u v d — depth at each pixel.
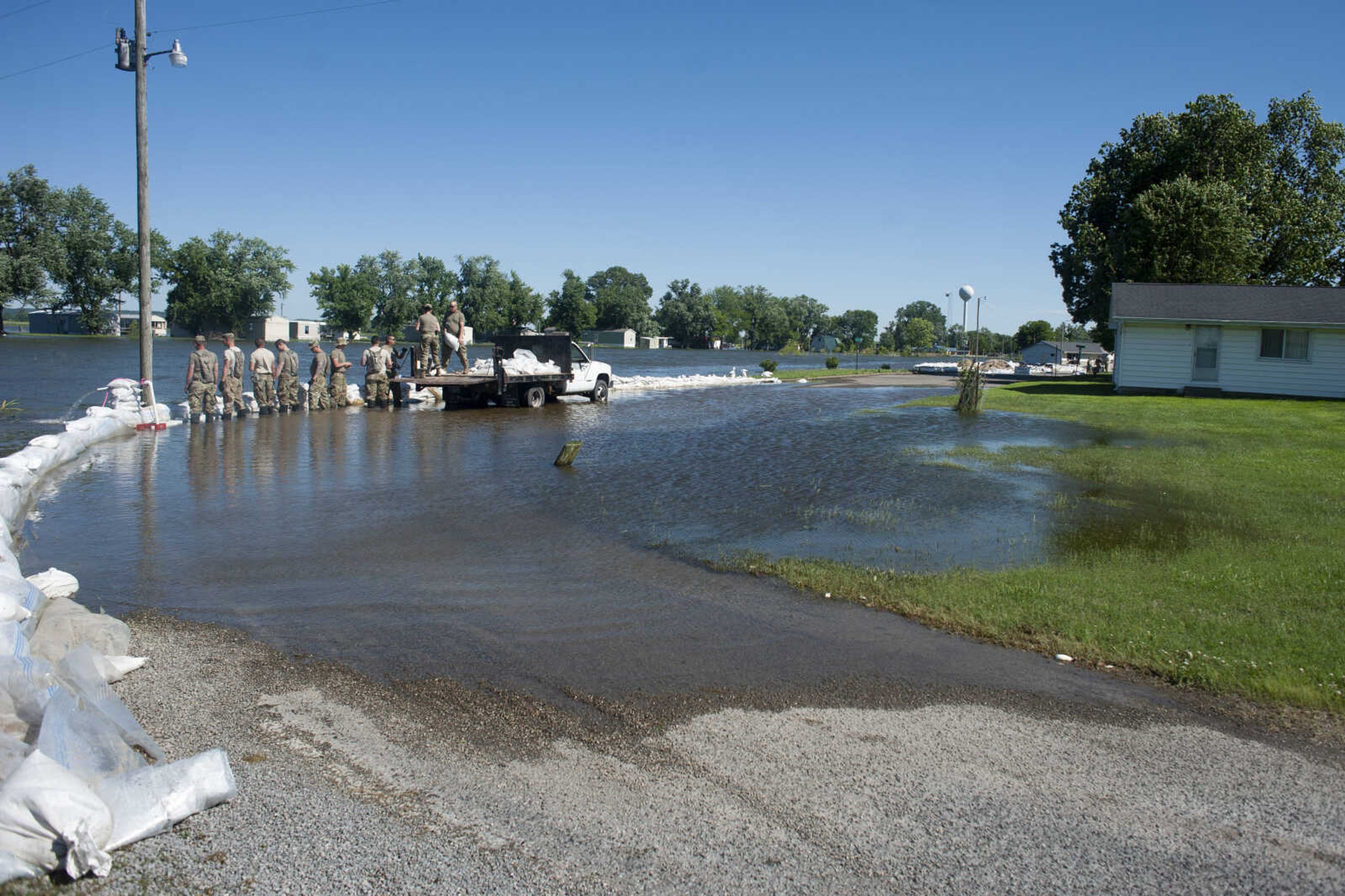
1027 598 7.38
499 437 19.00
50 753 3.75
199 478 13.45
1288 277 42.50
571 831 3.88
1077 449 17.14
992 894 3.46
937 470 14.70
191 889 3.39
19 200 74.94
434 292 115.75
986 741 4.87
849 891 3.46
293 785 4.24
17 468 12.09
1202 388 30.62
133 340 92.50
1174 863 3.70
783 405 28.66
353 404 26.50
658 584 8.05
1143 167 42.16
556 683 5.66
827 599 7.61
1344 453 16.27
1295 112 44.06
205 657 6.00
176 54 19.69
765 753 4.70
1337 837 3.92
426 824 3.91
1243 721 5.17
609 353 116.31
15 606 5.36
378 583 8.00
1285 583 7.68
